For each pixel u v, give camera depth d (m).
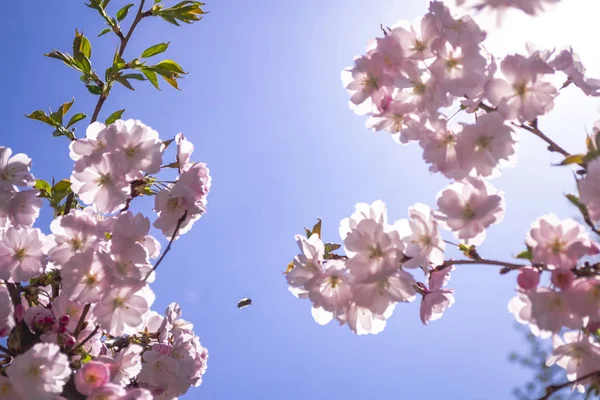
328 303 0.46
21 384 0.44
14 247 0.52
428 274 0.45
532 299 0.41
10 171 0.53
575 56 0.48
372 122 0.51
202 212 0.53
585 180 0.40
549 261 0.40
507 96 0.45
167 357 0.55
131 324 0.50
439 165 0.47
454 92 0.45
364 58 0.49
